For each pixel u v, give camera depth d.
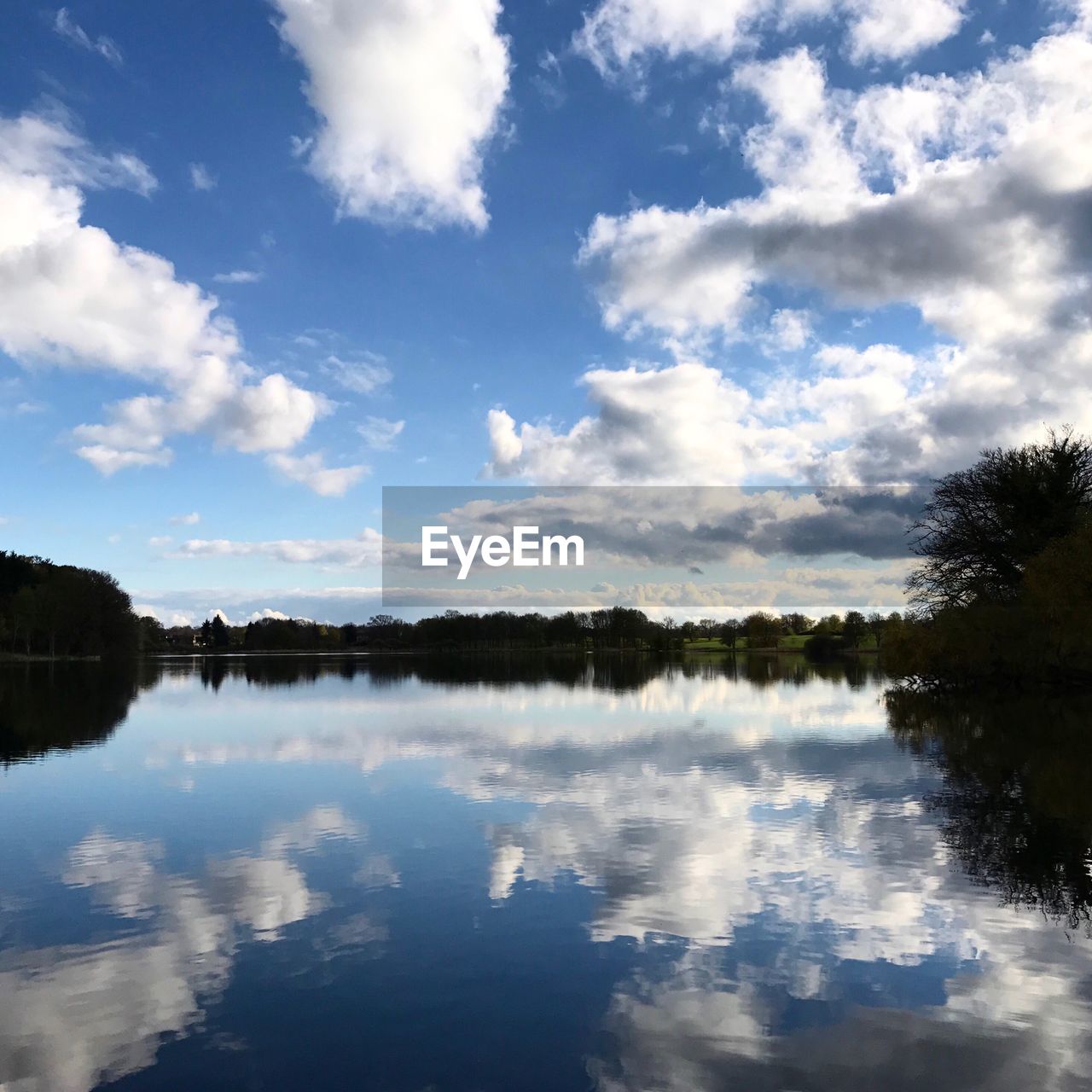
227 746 28.73
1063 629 39.12
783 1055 7.69
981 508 48.34
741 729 32.25
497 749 27.23
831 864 13.59
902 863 13.65
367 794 19.73
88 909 11.75
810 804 18.20
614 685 61.69
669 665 102.56
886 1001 8.77
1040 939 10.40
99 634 132.75
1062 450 46.16
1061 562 37.66
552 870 13.38
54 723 37.03
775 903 11.77
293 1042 7.99
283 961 9.88
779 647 167.50
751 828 16.09
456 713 40.00
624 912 11.45
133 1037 8.10
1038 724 32.06
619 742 28.69
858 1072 7.40
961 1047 7.82
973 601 47.19
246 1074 7.43
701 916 11.25
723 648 175.00
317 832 16.11
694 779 21.33
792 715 37.53
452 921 11.17
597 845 14.93
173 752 27.33
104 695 54.59
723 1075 7.36
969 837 15.27
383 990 9.08
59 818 17.50
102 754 26.84
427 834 15.86
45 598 123.00
